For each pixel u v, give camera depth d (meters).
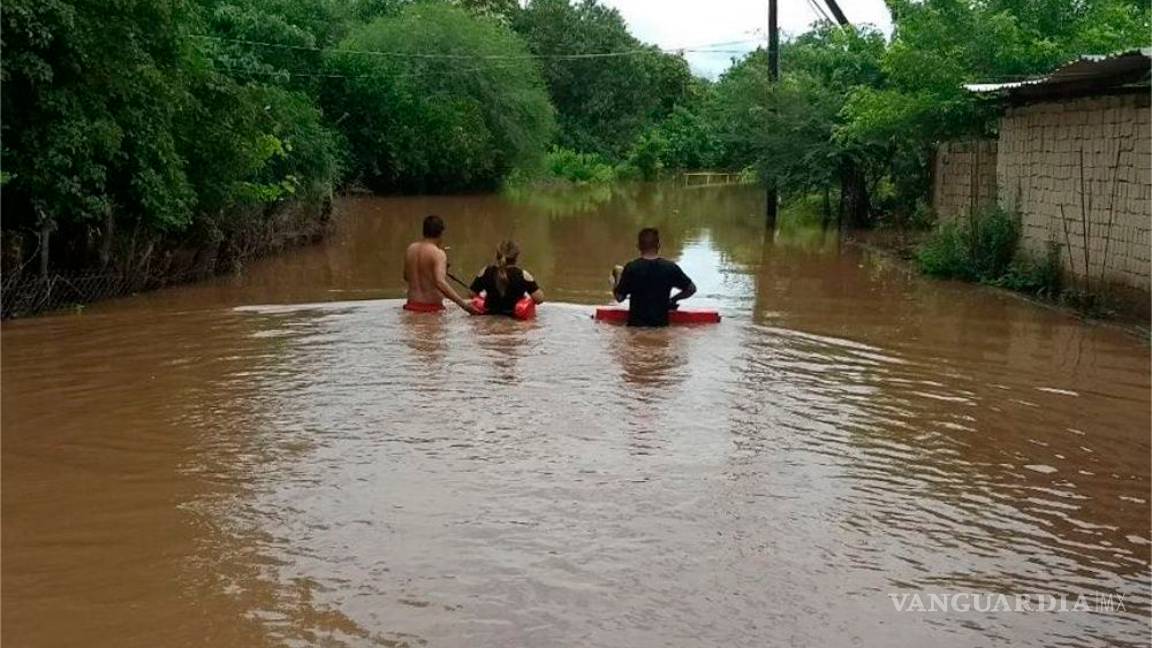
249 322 10.97
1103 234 12.96
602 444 6.68
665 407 7.63
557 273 16.41
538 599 4.43
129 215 13.41
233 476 5.95
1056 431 7.26
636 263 10.98
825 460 6.47
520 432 6.91
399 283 15.18
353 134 39.19
